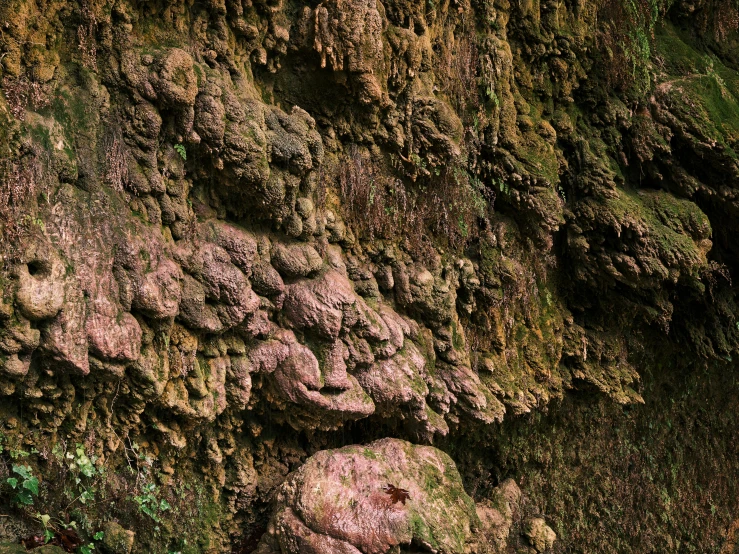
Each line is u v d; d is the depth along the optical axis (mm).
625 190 8523
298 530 5422
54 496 4746
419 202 6934
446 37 6969
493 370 7496
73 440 4879
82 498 4867
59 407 4750
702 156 8406
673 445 10516
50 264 4434
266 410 6070
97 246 4699
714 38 9898
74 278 4559
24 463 4641
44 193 4496
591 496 9523
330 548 5328
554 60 7914
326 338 5910
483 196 7535
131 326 4820
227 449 5887
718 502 10977
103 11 4816
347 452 5824
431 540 5477
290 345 5824
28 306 4316
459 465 8102
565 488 9195
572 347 8625
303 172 5637
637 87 8422
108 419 5027
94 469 4914
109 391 4957
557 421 9023
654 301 8641
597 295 8734
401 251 6832
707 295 9664
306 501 5496
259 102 5445
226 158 5238
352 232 6469
